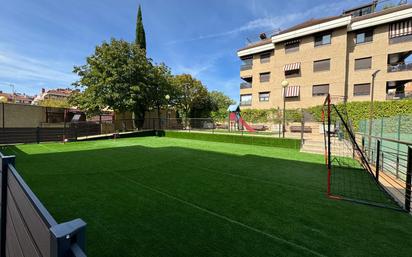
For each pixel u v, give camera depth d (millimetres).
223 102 38531
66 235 693
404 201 3963
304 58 20562
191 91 29734
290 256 2312
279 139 11906
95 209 3469
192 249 2408
